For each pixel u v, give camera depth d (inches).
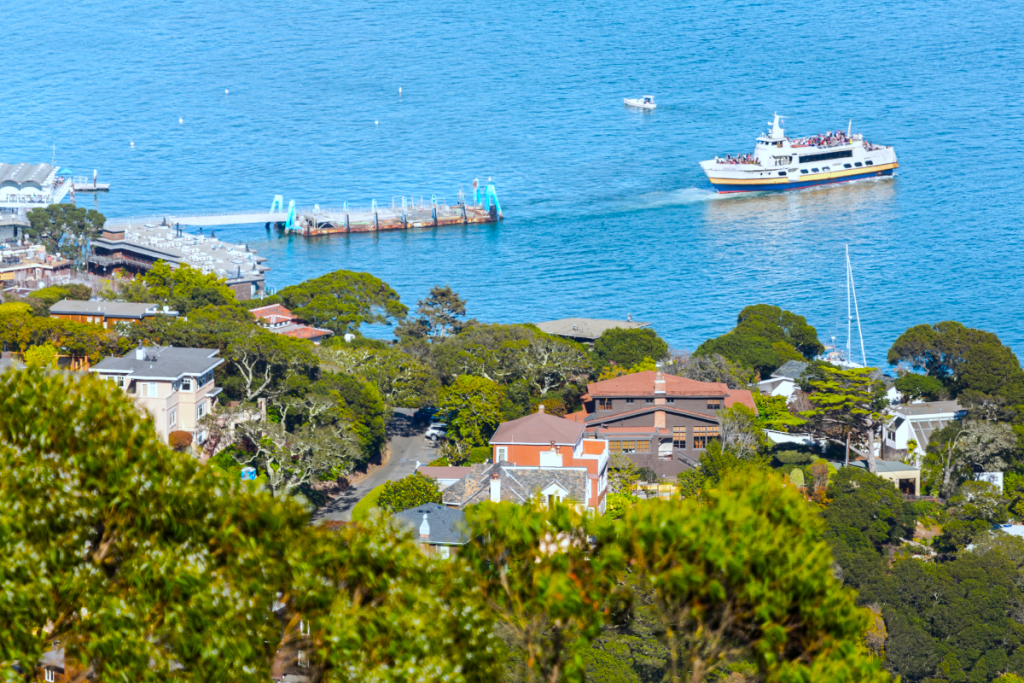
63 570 2871.6
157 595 2832.2
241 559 2898.6
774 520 2741.1
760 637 2608.3
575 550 2768.2
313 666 2824.8
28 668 2768.2
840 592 2637.8
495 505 2883.9
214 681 2706.7
